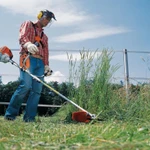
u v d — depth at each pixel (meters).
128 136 2.98
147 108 5.62
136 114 5.52
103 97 5.86
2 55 5.39
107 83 6.03
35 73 5.46
